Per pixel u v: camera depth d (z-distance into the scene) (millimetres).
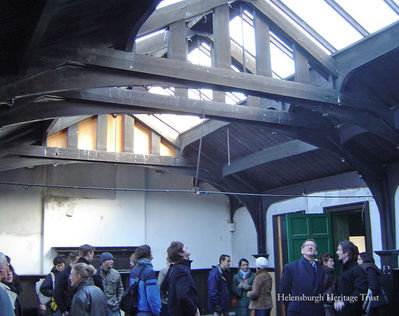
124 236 13008
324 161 10531
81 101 7000
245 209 13914
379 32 6875
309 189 11422
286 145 10250
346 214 10859
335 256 10406
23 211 12133
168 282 4859
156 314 5059
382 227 9391
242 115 7938
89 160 10992
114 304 6484
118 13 5215
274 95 6984
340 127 8945
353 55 7309
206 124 11203
